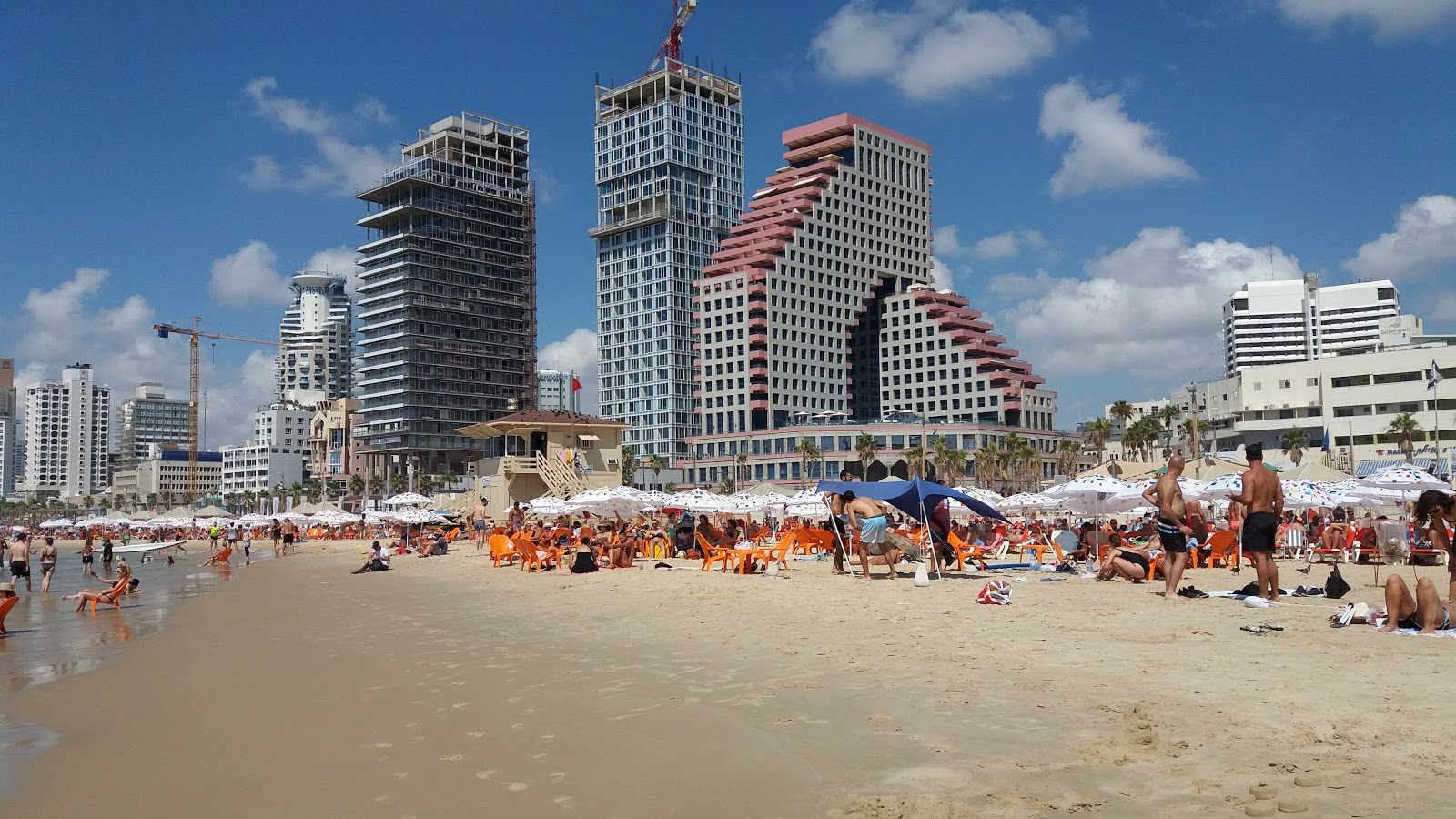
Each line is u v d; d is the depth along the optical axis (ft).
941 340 558.56
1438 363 320.91
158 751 27.55
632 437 616.39
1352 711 24.58
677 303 612.29
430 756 25.46
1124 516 146.61
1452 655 31.22
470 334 638.94
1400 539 71.82
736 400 546.26
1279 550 96.02
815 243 574.15
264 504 483.51
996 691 29.71
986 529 103.60
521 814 20.43
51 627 64.03
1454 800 17.94
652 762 23.91
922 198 643.86
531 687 34.53
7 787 24.21
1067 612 46.62
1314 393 351.87
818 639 42.06
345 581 106.22
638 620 52.60
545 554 99.55
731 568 84.02
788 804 20.31
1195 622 41.06
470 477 282.56
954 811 19.21
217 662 45.14
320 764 25.18
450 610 65.36
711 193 645.92
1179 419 436.35
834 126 601.62
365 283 642.22
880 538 70.44
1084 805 19.15
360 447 637.30
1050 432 531.50
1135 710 25.98
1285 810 17.71
